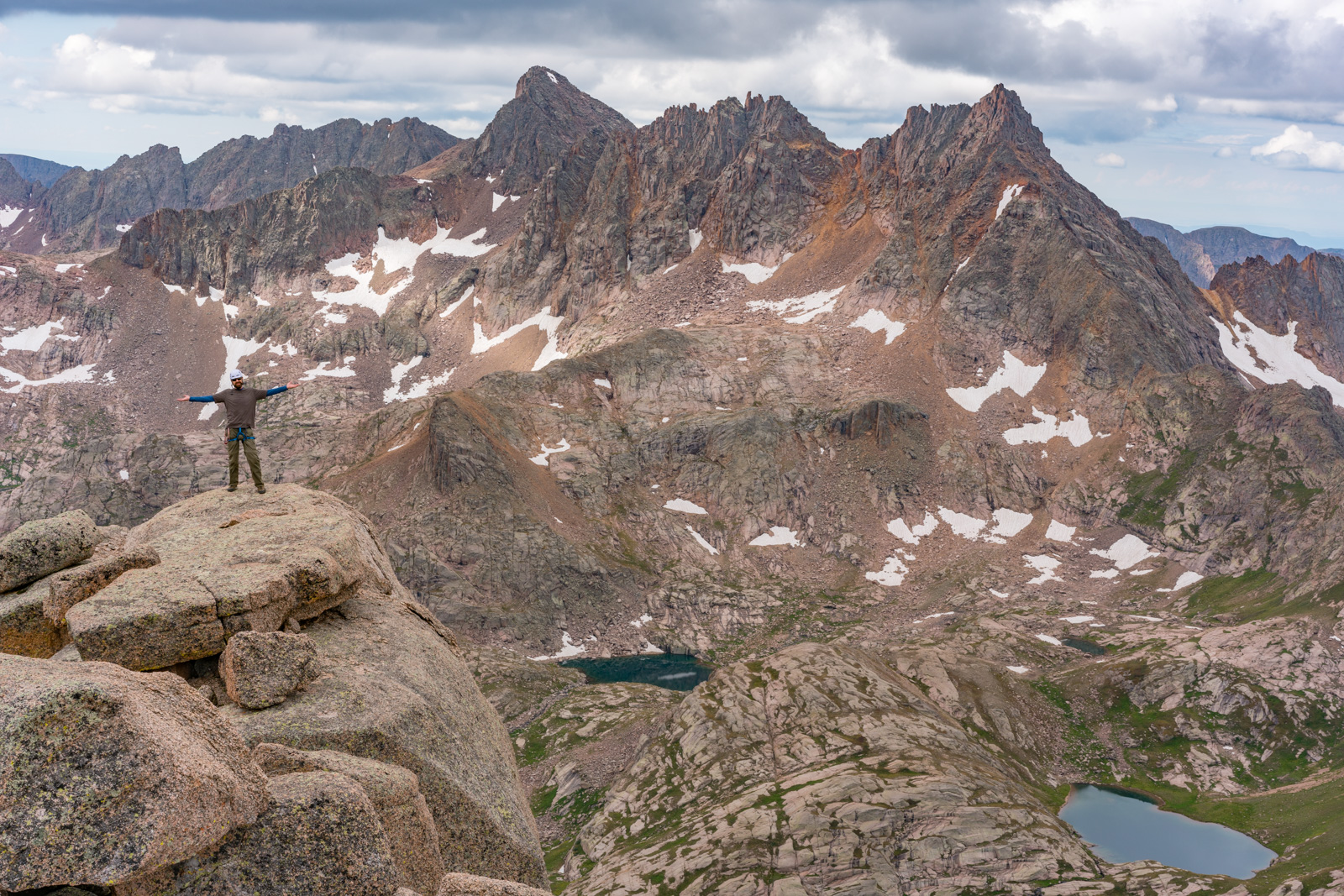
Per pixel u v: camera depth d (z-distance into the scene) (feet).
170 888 28.40
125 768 26.89
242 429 72.38
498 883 33.12
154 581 46.96
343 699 45.68
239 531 59.67
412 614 64.03
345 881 31.19
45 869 25.62
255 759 33.96
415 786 39.86
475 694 59.06
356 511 76.23
